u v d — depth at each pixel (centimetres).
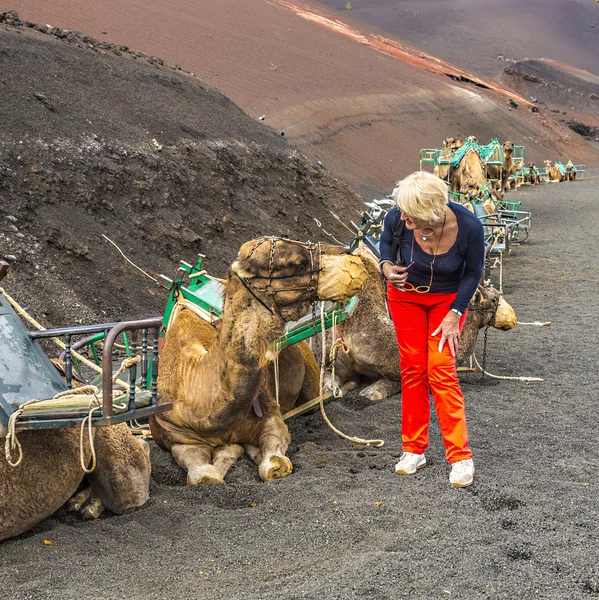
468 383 828
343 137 4453
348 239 2089
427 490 511
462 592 382
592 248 2023
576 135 8206
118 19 4909
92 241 1275
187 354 563
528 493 504
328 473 555
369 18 16025
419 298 510
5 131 1362
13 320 471
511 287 1495
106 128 1598
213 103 2266
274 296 481
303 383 704
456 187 2391
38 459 444
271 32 6194
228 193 1744
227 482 549
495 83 9194
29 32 1902
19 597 388
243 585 402
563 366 895
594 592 380
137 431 643
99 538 459
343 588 387
